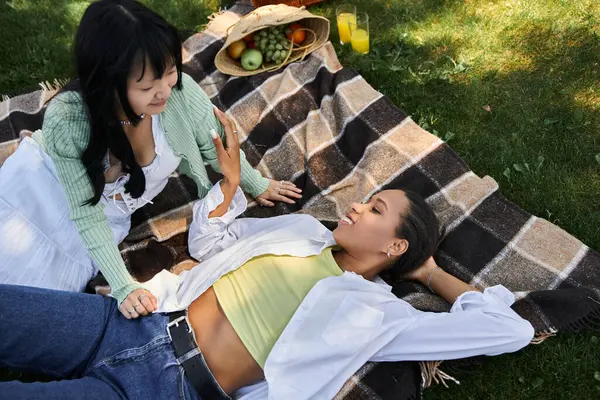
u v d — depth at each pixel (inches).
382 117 134.2
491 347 89.0
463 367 96.7
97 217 93.0
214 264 96.7
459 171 123.2
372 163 125.4
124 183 97.0
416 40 158.6
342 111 136.3
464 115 139.4
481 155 130.7
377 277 103.7
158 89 77.0
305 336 84.7
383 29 163.6
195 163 99.9
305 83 146.1
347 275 91.6
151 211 121.5
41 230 100.9
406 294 102.3
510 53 150.9
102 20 70.8
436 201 119.1
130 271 111.0
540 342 98.1
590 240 113.9
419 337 88.2
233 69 150.2
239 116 141.7
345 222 97.2
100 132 82.3
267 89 145.6
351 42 155.6
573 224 116.3
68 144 85.7
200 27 169.9
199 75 153.6
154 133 92.3
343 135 133.4
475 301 90.6
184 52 159.5
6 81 157.4
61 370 87.0
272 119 139.2
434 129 137.0
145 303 89.4
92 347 86.6
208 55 156.9
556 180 123.7
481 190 119.0
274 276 91.5
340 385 85.9
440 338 87.9
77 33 72.8
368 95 139.3
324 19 148.3
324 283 89.0
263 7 150.7
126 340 86.6
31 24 171.9
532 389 94.8
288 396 82.6
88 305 87.4
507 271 107.2
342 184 124.3
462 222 114.4
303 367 84.3
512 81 144.4
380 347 86.7
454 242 111.5
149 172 97.6
